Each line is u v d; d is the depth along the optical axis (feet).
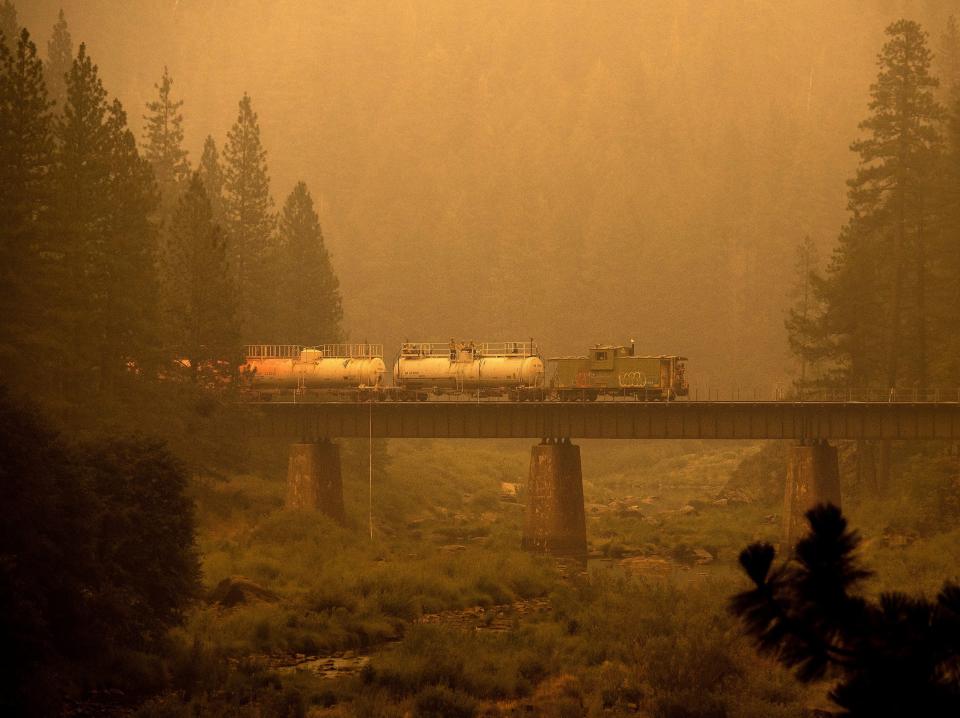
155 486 176.65
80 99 300.40
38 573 136.15
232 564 254.47
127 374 310.24
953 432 321.52
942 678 38.45
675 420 336.49
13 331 249.55
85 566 145.59
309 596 217.97
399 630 205.16
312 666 171.73
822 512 40.86
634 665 155.43
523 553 297.94
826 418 328.70
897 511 329.31
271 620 192.54
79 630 140.56
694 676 145.38
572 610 210.18
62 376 283.79
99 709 132.26
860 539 40.47
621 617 188.75
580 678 155.12
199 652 159.02
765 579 40.55
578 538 338.95
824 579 39.99
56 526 140.77
